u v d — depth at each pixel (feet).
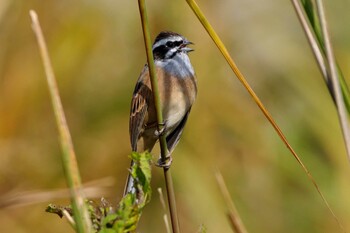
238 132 42.88
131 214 20.31
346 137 19.51
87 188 19.30
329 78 19.95
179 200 40.55
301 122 42.24
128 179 26.21
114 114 42.80
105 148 42.11
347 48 44.55
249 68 45.11
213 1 45.47
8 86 41.34
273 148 42.06
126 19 44.68
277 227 40.63
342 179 40.14
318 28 20.13
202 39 44.21
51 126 41.37
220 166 41.78
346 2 45.44
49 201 40.14
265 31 46.09
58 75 42.60
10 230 39.45
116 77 43.45
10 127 40.63
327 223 39.88
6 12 41.98
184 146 41.68
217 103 43.45
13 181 40.04
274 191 41.27
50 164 40.70
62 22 43.52
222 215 39.91
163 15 44.19
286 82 44.21
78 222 18.53
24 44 42.45
